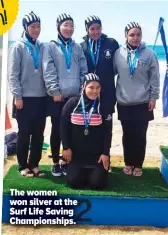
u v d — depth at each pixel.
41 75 3.85
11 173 4.18
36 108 3.89
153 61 3.90
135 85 3.93
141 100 3.95
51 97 3.90
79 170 3.78
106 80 3.96
